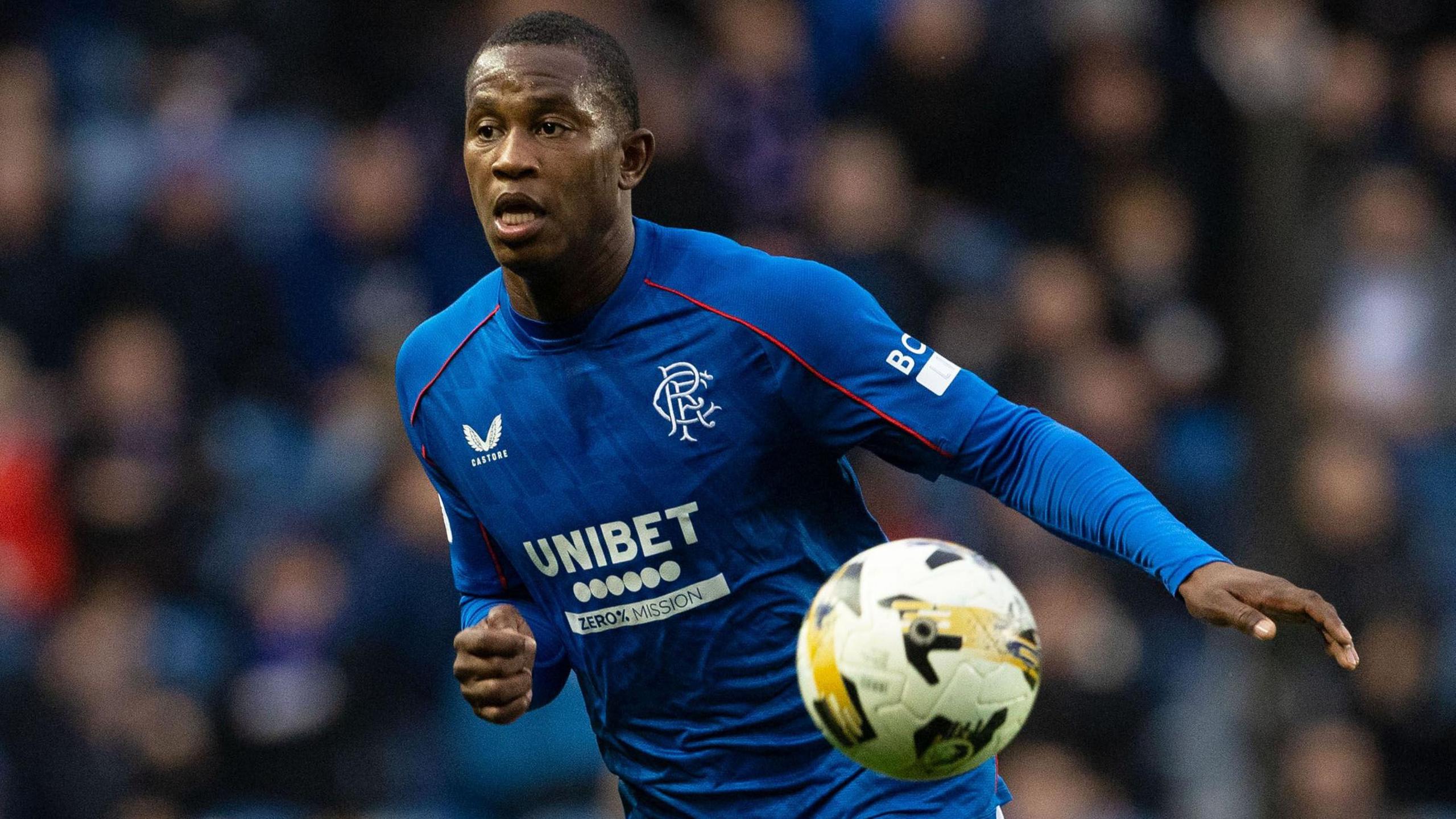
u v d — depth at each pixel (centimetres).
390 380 3734
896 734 1262
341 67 4231
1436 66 4209
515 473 1466
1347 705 3338
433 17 4269
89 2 4262
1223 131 4022
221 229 3847
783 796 1475
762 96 3922
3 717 3350
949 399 1397
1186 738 3312
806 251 3725
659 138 3750
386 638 3341
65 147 4041
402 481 3434
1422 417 3766
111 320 3766
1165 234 3941
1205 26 4131
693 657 1455
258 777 3344
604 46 1408
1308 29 4141
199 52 4125
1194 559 1272
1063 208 3997
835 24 4222
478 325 1478
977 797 1500
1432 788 3347
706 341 1411
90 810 3325
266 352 3825
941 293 3797
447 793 3319
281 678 3375
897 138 4131
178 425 3675
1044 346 3709
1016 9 4112
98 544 3541
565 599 1488
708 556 1433
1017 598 1295
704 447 1415
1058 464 1359
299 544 3484
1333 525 3400
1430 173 4094
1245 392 2986
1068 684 3316
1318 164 3934
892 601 1265
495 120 1380
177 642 3472
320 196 3994
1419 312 3872
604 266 1415
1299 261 2814
